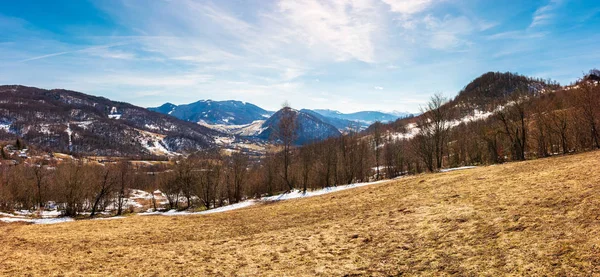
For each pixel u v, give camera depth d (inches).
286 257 609.0
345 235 715.4
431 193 1002.7
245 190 3093.0
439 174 1467.8
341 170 2763.3
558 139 2369.6
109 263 663.8
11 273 602.5
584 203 531.5
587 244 406.0
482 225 569.3
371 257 543.2
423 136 2351.1
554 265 384.8
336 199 1441.9
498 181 919.7
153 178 5118.1
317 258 578.2
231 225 1161.4
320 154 2881.4
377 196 1253.7
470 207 696.4
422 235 602.5
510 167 1205.1
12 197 2839.6
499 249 463.2
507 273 396.2
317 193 1935.3
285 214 1266.0
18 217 2215.8
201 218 1454.2
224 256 662.5
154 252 750.5
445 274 430.0
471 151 2970.0
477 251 476.4
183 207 2987.2
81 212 2723.9
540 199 619.8
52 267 642.2
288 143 2407.7
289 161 2696.9
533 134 2436.0
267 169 2874.0
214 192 2664.9
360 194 1425.9
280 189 2965.1
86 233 1152.8
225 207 2114.9
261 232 948.0
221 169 2723.9
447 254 491.5
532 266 395.5
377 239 637.9
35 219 2048.5
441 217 679.7
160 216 1694.1
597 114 1910.7
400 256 523.8
